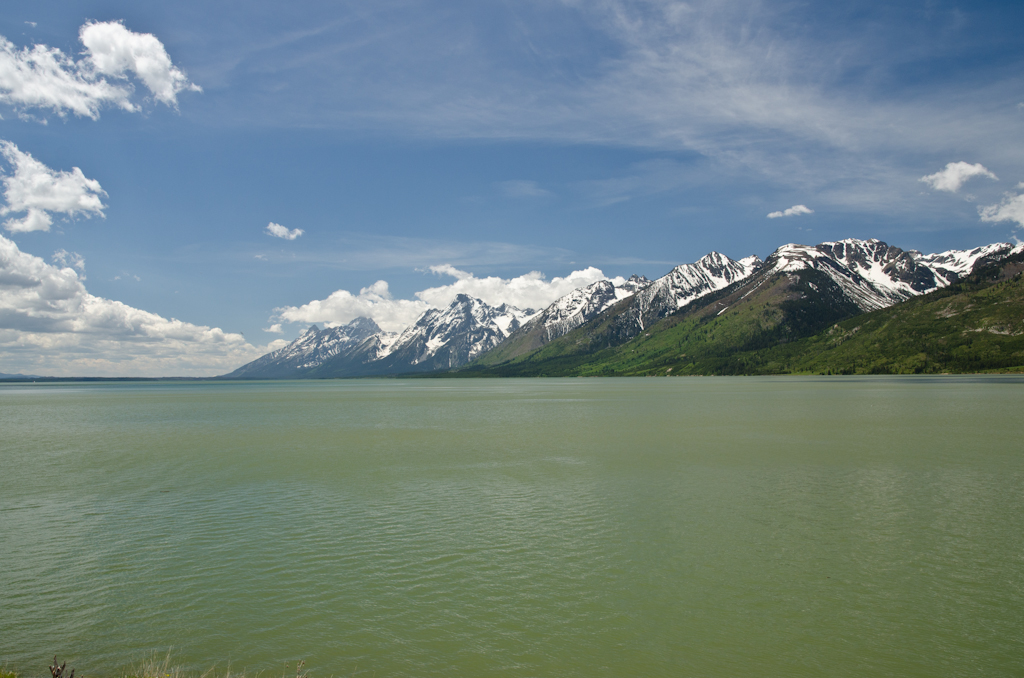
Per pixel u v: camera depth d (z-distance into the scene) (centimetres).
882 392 16725
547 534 3152
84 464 5606
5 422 11044
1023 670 1809
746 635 2039
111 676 1795
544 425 9075
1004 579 2497
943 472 4762
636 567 2662
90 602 2330
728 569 2634
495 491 4197
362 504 3838
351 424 9762
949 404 11981
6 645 1994
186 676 1788
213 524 3384
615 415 10812
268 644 1995
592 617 2175
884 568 2631
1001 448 6003
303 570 2650
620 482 4475
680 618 2164
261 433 8412
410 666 1850
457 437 7569
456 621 2148
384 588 2445
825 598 2327
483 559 2773
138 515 3600
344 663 1872
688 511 3597
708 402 14075
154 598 2362
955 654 1906
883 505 3706
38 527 3347
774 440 6825
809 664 1852
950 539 3020
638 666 1842
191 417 11962
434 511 3644
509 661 1877
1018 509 3594
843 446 6253
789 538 3055
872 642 1981
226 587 2464
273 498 4034
